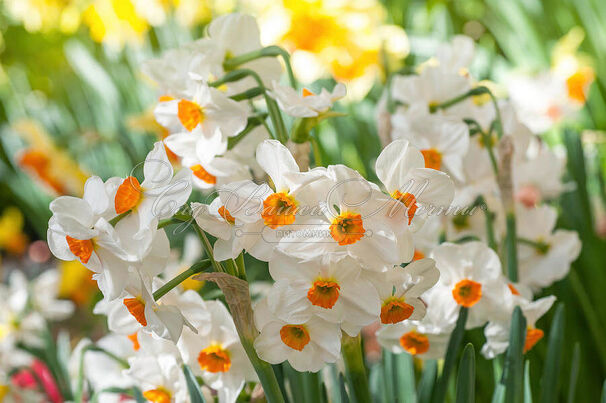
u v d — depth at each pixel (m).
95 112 1.61
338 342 0.53
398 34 1.11
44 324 0.87
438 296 0.61
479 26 1.72
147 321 0.52
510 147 0.65
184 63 0.60
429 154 0.65
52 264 2.12
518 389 0.58
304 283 0.52
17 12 1.69
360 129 1.14
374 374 0.72
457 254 0.61
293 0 1.00
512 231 0.67
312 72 1.05
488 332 0.62
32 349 0.95
